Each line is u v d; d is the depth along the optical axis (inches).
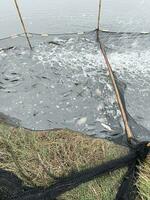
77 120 76.0
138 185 63.4
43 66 86.4
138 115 74.9
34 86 83.0
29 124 76.2
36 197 59.4
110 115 75.8
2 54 89.5
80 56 87.7
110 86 80.8
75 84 82.6
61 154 72.1
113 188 64.4
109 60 86.0
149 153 68.9
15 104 80.0
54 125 75.6
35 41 91.6
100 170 63.3
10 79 84.6
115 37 90.8
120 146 71.3
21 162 70.6
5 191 65.1
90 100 79.2
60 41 91.0
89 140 73.7
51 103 79.5
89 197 63.6
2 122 77.2
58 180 65.9
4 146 73.5
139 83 80.9
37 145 73.4
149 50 87.3
